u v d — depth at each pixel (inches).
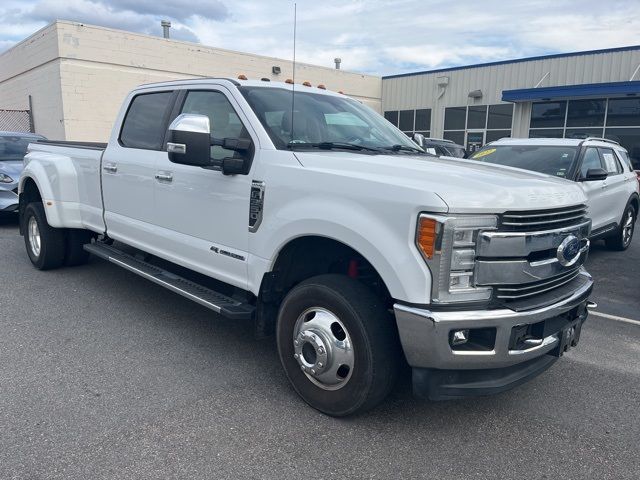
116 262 205.5
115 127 216.4
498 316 115.3
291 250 144.6
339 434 128.5
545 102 859.4
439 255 112.0
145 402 140.0
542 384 161.0
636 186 370.9
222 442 123.3
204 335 187.9
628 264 327.0
